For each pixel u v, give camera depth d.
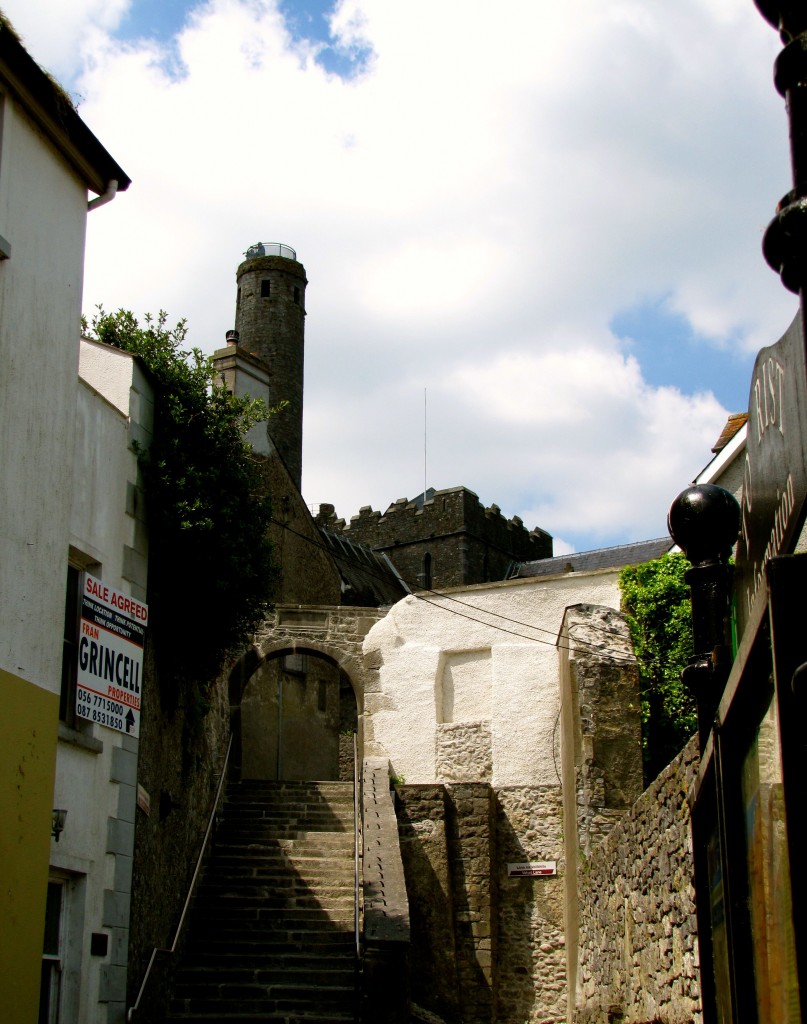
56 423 9.92
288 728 29.56
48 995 10.22
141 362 12.91
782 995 3.05
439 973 17.78
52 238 10.08
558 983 18.03
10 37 9.05
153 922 13.18
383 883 15.39
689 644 16.50
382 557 48.34
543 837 18.89
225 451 13.57
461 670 20.52
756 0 2.63
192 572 13.17
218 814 18.47
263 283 47.91
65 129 10.09
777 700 2.64
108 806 11.32
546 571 46.88
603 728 15.37
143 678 12.58
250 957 14.72
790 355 2.76
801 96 2.54
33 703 9.16
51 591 9.62
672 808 8.22
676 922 8.04
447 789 19.00
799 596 2.66
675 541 4.98
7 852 8.59
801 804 2.57
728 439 15.94
